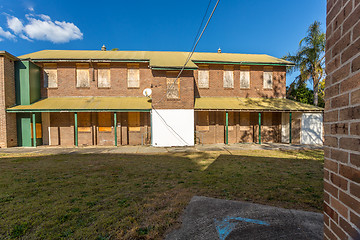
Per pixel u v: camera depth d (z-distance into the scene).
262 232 3.04
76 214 3.75
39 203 4.27
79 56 15.48
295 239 2.84
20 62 13.82
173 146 14.03
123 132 15.22
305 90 20.08
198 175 6.46
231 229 3.15
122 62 15.41
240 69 16.45
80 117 15.15
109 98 15.09
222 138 15.77
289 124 15.12
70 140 15.16
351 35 1.21
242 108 14.02
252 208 3.87
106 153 11.27
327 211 1.47
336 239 1.34
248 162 8.58
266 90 16.59
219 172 6.83
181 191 4.96
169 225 3.33
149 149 12.73
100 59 14.72
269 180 5.86
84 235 3.06
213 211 3.79
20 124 13.84
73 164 8.26
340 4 1.35
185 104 14.20
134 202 4.30
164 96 14.01
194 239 2.93
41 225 3.36
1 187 5.29
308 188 5.13
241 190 5.00
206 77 16.17
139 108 13.64
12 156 10.23
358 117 1.12
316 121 15.20
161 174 6.62
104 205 4.16
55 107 13.25
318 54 17.44
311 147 13.00
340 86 1.33
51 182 5.73
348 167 1.22
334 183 1.38
